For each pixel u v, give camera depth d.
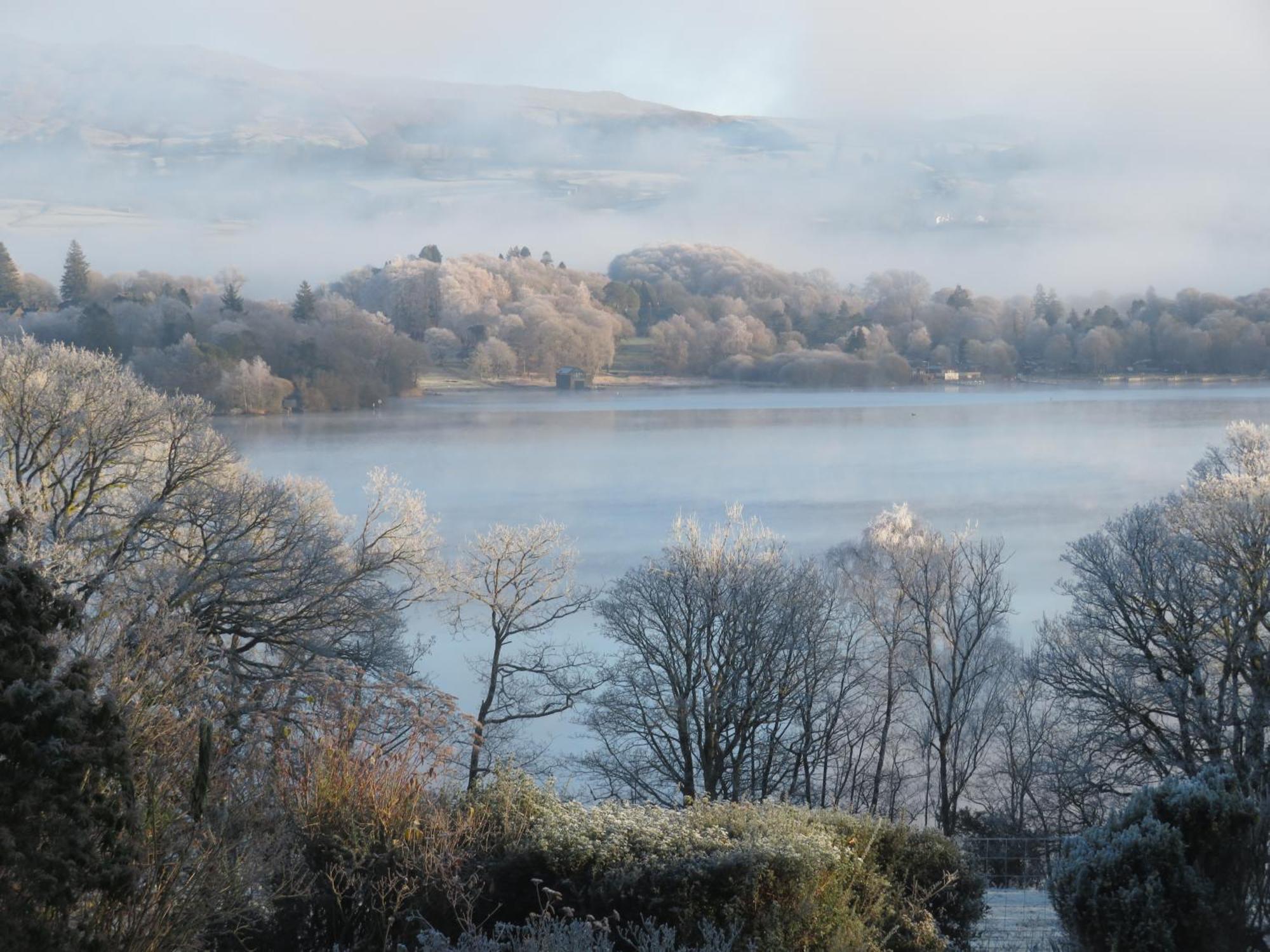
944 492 80.88
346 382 128.62
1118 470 88.88
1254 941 8.66
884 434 124.38
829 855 9.52
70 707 6.46
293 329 136.00
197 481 29.86
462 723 12.84
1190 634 28.64
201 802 7.91
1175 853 8.44
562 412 154.25
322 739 10.56
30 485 29.02
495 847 9.77
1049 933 11.88
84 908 6.97
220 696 13.89
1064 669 30.94
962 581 39.88
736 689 31.20
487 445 108.06
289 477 37.47
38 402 28.77
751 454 106.94
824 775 34.88
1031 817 37.31
